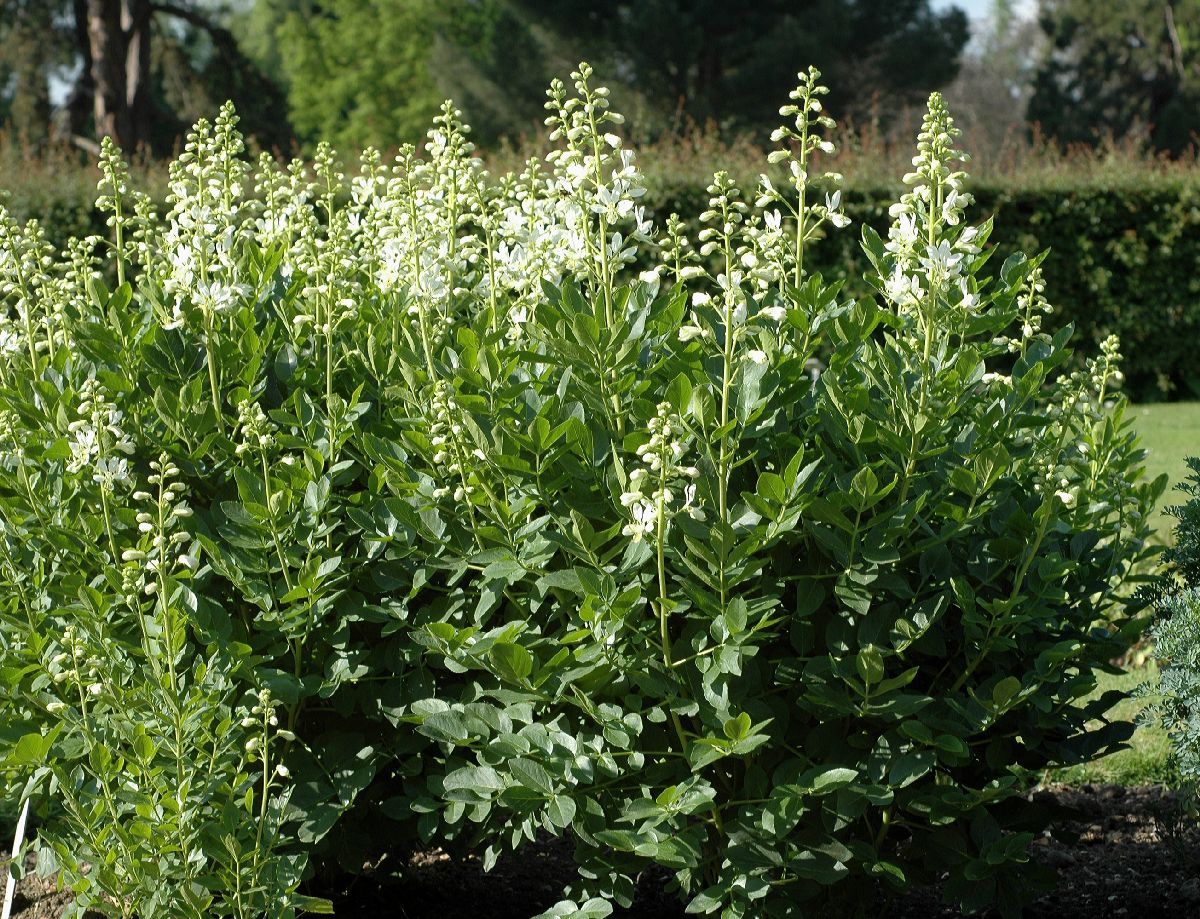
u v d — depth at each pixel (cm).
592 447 293
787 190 1179
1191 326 1321
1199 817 340
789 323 303
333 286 343
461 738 293
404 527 309
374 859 382
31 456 331
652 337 317
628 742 281
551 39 2988
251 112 3008
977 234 301
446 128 350
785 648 305
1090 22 3872
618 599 273
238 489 305
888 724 299
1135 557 359
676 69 2781
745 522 279
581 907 305
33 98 3169
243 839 290
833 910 309
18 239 370
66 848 291
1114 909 356
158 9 2861
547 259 347
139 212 393
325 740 315
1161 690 317
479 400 292
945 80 3064
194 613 297
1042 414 331
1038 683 294
